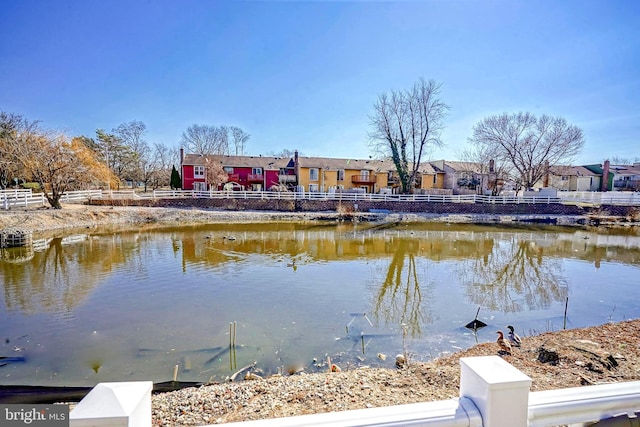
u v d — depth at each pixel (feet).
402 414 4.28
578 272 41.83
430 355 20.33
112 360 19.95
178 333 23.81
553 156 114.73
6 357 20.33
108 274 39.27
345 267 43.68
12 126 100.48
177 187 134.41
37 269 40.93
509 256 50.65
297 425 4.05
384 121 119.14
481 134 124.06
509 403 4.26
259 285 35.65
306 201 102.78
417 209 103.45
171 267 42.68
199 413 11.55
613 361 14.97
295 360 19.81
